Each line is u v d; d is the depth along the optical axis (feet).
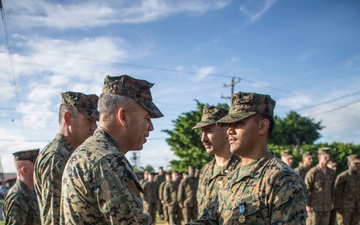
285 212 8.19
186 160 70.13
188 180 45.88
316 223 29.45
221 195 9.62
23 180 15.15
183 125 72.49
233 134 9.57
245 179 9.07
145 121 8.38
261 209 8.59
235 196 9.06
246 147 9.46
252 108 9.45
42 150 11.71
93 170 7.18
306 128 126.21
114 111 8.03
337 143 66.74
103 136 7.88
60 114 12.09
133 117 8.15
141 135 8.36
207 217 9.72
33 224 15.12
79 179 7.23
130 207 7.20
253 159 9.48
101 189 7.10
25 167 15.14
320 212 29.45
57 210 10.77
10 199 14.71
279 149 63.46
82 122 11.90
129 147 8.43
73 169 7.37
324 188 29.66
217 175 15.37
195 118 72.23
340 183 31.24
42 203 11.17
